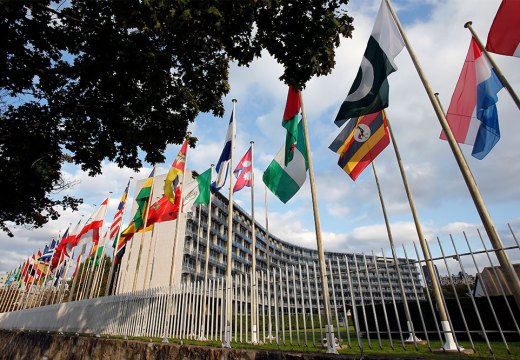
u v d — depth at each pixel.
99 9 9.38
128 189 21.89
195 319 10.73
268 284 9.37
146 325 12.41
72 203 14.88
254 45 9.12
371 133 11.41
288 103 11.63
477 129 8.38
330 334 6.97
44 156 11.24
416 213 10.22
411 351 7.29
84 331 16.50
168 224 52.47
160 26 7.41
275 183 11.49
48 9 8.62
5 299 37.94
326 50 9.06
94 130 11.38
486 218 5.71
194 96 11.77
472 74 8.57
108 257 51.62
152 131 11.58
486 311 10.15
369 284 6.94
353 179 11.39
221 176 15.08
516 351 6.91
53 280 27.45
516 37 6.93
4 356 22.58
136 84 10.49
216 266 60.81
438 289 7.85
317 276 7.82
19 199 11.74
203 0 7.54
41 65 9.51
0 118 9.90
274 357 6.77
